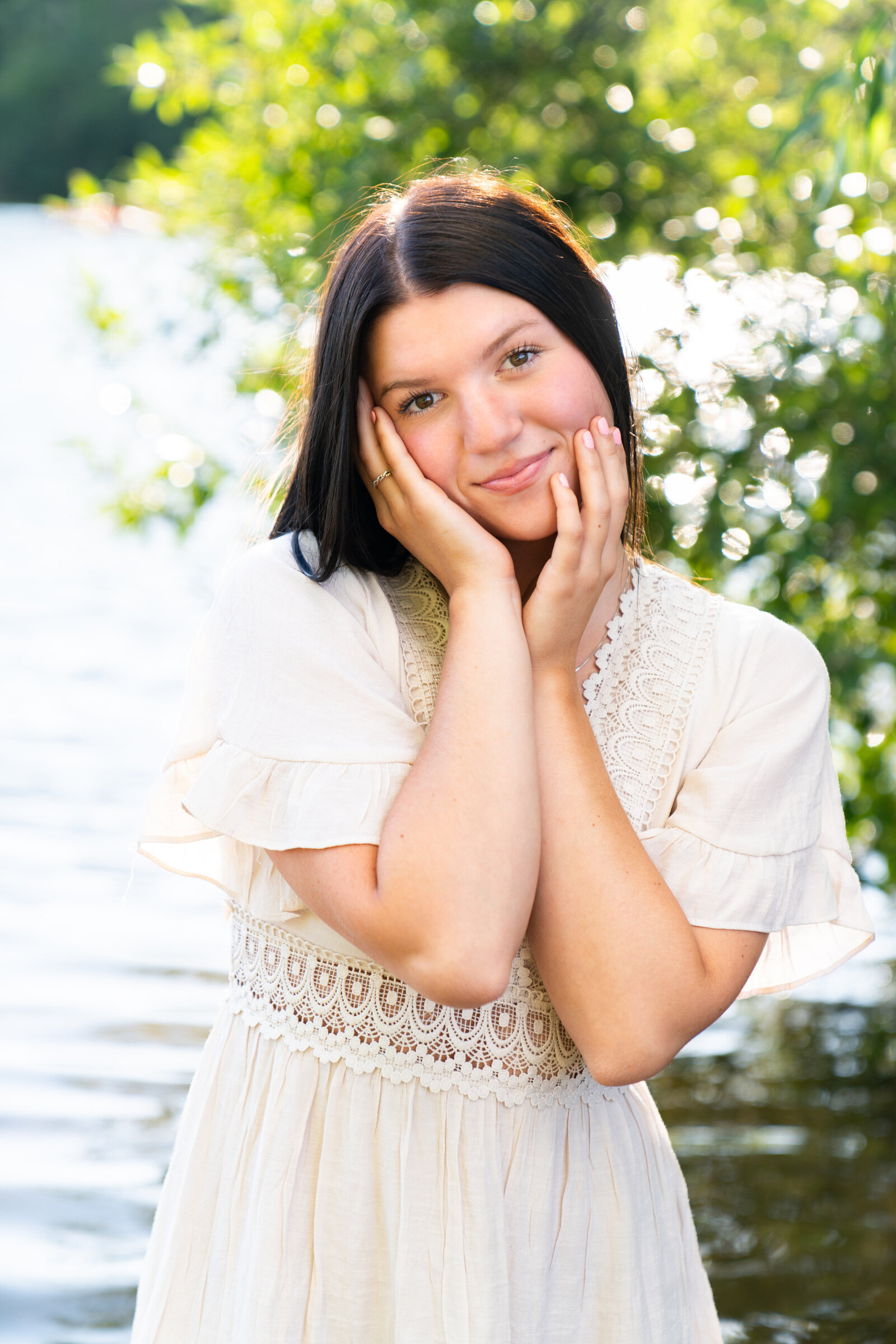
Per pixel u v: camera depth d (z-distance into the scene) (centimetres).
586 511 172
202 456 475
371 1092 168
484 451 169
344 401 172
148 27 3209
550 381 171
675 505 419
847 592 451
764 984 199
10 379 1944
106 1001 499
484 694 163
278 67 496
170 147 3180
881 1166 431
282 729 166
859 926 189
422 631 181
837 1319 354
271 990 174
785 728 179
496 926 156
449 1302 162
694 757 180
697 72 527
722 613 186
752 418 421
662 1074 500
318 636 170
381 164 477
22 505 1377
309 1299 165
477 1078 167
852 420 421
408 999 167
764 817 175
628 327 421
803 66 493
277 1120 169
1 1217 375
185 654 962
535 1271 167
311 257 459
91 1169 399
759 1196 415
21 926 554
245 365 476
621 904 164
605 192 505
